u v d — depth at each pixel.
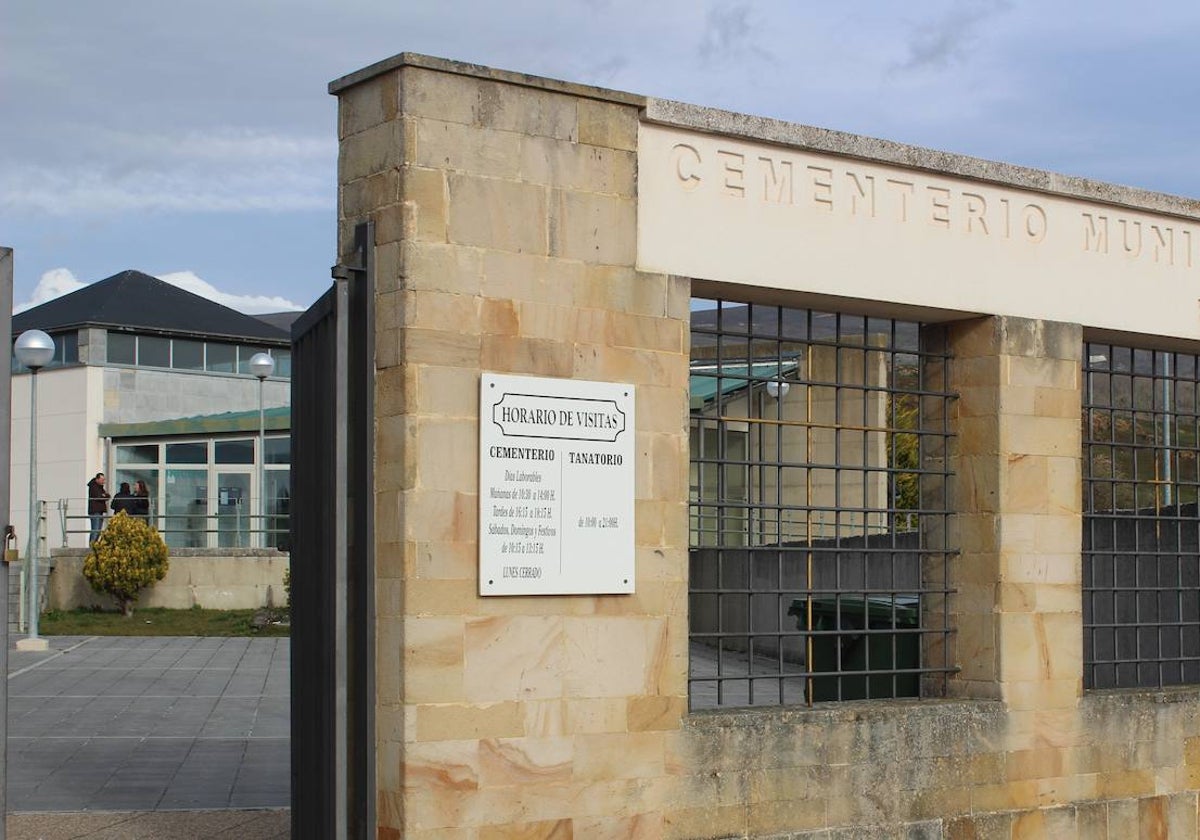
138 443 35.91
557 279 8.28
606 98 8.49
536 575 8.07
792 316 25.12
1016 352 10.39
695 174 8.94
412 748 7.66
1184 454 23.22
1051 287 10.64
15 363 38.41
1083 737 10.50
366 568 7.62
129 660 20.48
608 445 8.39
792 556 21.02
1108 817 10.57
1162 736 10.93
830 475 22.55
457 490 7.86
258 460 32.66
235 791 11.64
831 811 9.21
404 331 7.76
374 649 7.58
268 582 27.86
